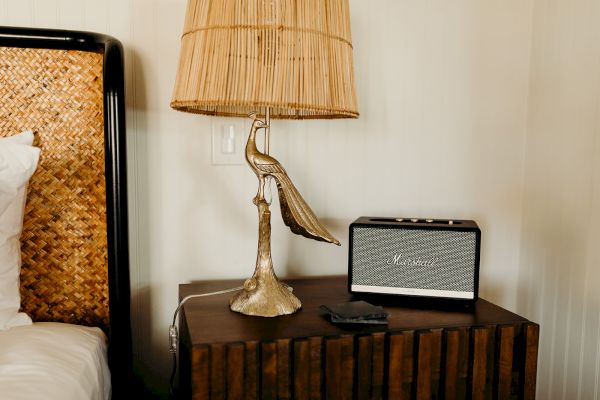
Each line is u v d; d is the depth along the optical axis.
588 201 1.27
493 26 1.48
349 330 0.92
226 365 0.85
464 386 0.96
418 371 0.93
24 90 1.11
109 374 1.09
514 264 1.56
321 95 0.89
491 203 1.52
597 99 1.24
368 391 0.92
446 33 1.44
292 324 0.96
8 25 1.18
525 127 1.53
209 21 0.87
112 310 1.16
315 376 0.89
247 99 0.84
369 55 1.39
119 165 1.13
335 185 1.41
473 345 0.95
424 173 1.46
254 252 1.37
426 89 1.44
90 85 1.14
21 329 0.99
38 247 1.14
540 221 1.46
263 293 1.02
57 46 1.11
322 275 1.42
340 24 0.93
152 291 1.31
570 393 1.34
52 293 1.15
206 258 1.34
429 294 1.12
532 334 0.97
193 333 0.90
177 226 1.31
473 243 1.09
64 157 1.14
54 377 0.82
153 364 1.33
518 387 0.99
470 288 1.09
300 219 1.00
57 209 1.14
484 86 1.49
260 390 0.87
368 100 1.40
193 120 1.29
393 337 0.91
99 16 1.22
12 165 0.93
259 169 1.01
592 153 1.26
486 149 1.50
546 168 1.43
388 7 1.40
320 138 1.38
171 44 1.27
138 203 1.28
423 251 1.12
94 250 1.17
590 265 1.27
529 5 1.50
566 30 1.36
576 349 1.32
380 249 1.14
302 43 0.86
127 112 1.26
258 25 0.84
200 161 1.31
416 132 1.45
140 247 1.29
